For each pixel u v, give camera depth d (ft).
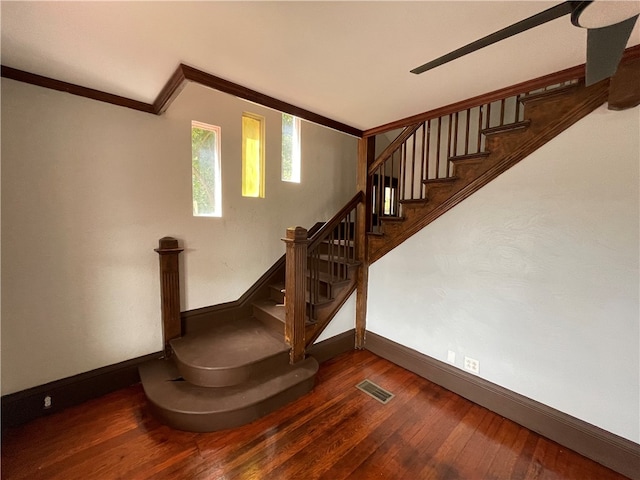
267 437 6.39
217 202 9.85
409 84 6.48
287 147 12.19
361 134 10.04
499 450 6.17
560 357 6.37
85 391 7.37
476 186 7.54
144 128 8.02
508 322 7.13
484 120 11.19
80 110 7.02
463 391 7.96
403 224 9.29
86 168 7.19
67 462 5.60
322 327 9.72
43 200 6.68
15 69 6.07
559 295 6.34
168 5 4.05
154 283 8.48
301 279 8.54
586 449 6.01
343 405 7.55
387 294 9.97
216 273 9.84
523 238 6.81
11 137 6.23
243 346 8.45
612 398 5.77
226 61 5.58
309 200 12.81
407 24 4.43
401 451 6.09
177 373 7.89
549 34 4.61
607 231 5.71
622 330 5.62
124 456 5.77
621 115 5.48
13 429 6.39
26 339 6.63
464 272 7.90
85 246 7.29
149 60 5.63
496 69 5.81
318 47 5.08
